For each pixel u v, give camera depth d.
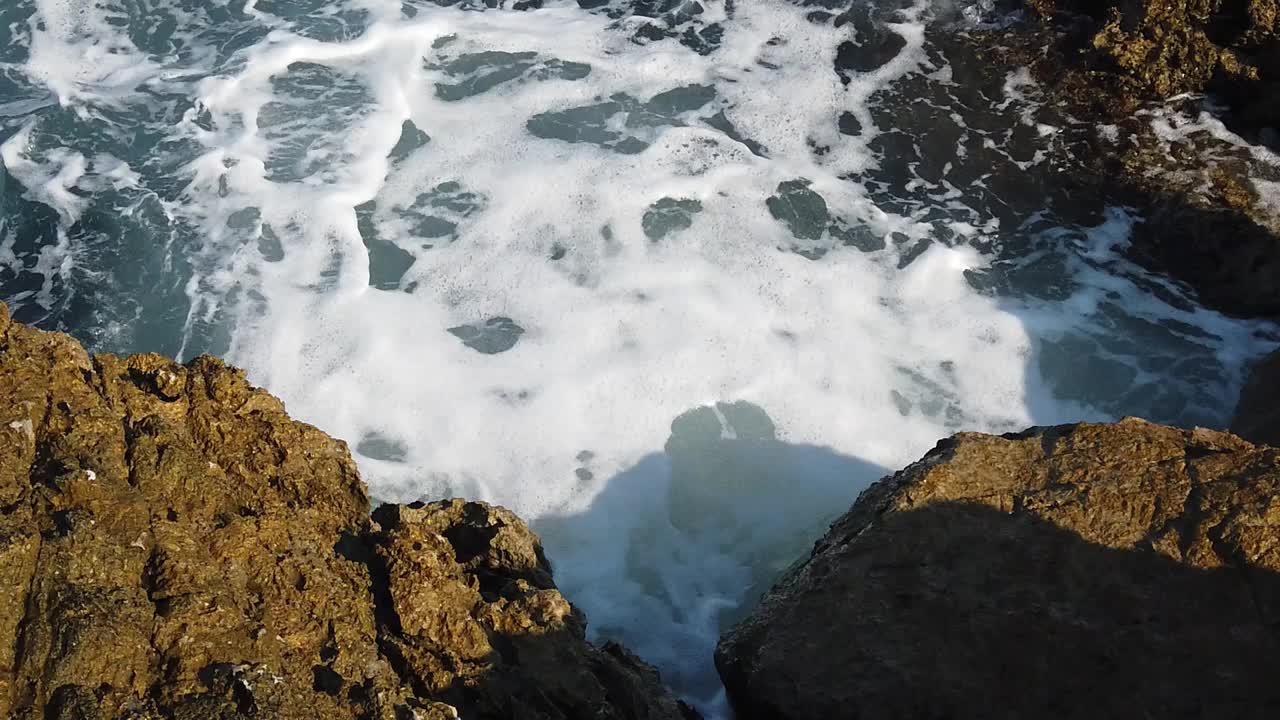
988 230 15.88
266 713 6.88
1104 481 10.05
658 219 15.60
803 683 10.19
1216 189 16.06
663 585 12.09
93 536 7.40
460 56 17.94
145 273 14.55
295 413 13.20
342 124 16.61
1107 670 9.54
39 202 15.39
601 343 14.04
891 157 16.83
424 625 8.16
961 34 18.58
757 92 17.67
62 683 6.70
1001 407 13.95
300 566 8.09
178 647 7.13
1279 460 9.90
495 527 9.70
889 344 14.41
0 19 18.12
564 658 8.53
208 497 8.34
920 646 9.99
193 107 16.72
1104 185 16.41
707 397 13.63
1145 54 17.41
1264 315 14.84
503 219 15.46
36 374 8.46
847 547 10.27
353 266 14.70
